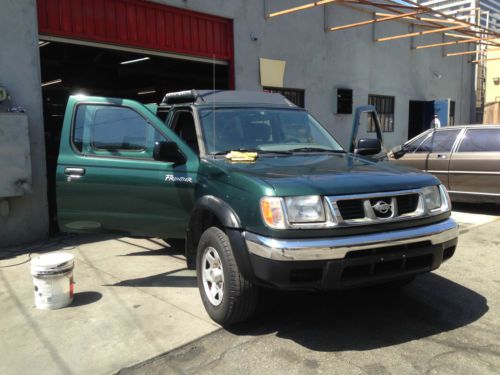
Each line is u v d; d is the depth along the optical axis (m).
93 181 4.61
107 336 3.68
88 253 5.98
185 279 4.95
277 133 4.85
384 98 15.07
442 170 8.90
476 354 3.35
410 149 9.57
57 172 4.69
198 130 4.52
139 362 3.29
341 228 3.24
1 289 4.74
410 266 3.50
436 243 3.54
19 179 6.11
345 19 12.95
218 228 3.84
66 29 7.60
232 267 3.54
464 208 9.23
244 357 3.34
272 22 10.93
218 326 3.83
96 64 12.55
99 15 7.99
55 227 7.29
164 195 4.38
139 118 4.57
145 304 4.29
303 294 4.53
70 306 4.27
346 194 3.31
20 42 6.26
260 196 3.31
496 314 4.05
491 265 5.46
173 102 5.67
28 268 5.40
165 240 6.43
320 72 12.39
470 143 8.65
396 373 3.10
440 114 16.23
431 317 3.99
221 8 9.77
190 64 12.23
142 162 4.48
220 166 3.91
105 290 4.66
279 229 3.19
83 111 4.72
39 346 3.54
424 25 14.84
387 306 4.23
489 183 8.32
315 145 4.88
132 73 13.83
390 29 14.68
